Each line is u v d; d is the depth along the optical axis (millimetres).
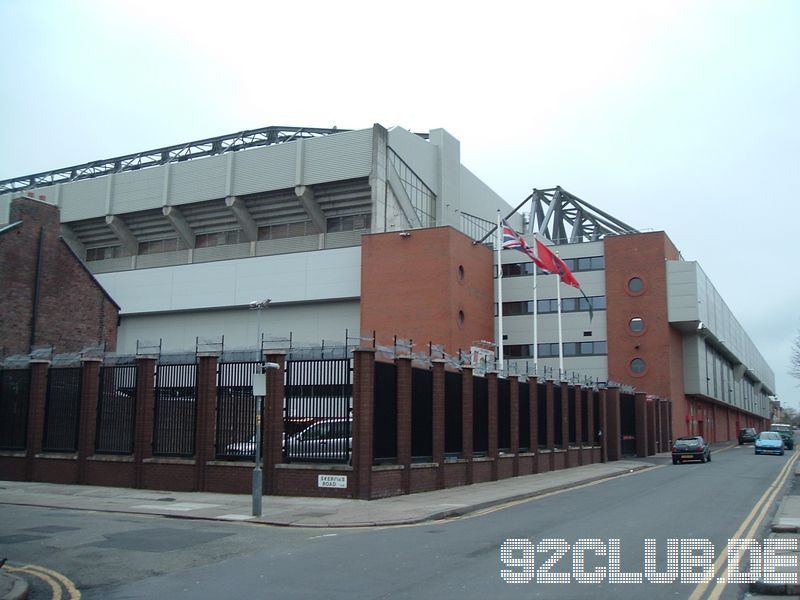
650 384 61938
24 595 9148
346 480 19312
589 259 65625
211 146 68750
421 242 55281
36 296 32719
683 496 21891
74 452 23703
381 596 8906
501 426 29219
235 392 21219
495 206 85125
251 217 63594
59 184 70625
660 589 9352
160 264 67500
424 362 23141
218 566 11070
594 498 21562
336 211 61062
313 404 20234
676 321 62250
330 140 58875
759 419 148125
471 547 12391
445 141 71125
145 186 65500
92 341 35094
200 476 21016
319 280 58438
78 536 13789
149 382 22391
